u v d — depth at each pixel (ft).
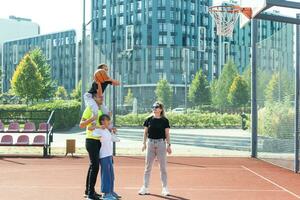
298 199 31.68
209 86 130.72
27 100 254.47
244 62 246.47
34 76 251.80
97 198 30.07
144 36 396.37
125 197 31.99
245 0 50.72
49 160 56.65
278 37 51.80
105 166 29.58
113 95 62.08
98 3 430.61
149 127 32.94
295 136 45.88
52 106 125.70
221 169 48.60
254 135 61.11
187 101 120.26
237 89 132.77
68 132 119.65
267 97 56.39
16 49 552.82
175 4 393.29
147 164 33.19
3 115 134.72
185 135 94.02
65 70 486.79
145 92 113.19
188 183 38.75
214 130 112.37
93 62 113.91
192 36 400.67
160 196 32.42
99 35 427.74
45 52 510.58
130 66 112.16
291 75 47.75
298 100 45.68
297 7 38.60
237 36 393.29
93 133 29.58
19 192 33.68
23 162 54.39
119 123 110.73
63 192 33.73
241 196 32.68
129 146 79.92
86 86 116.06
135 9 402.52
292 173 45.55
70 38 484.74
